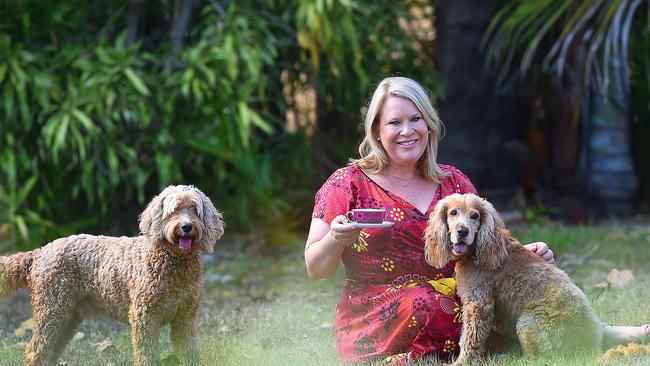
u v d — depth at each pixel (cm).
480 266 500
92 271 545
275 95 1266
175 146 1131
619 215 1247
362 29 1183
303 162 1236
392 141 524
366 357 513
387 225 482
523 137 1334
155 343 524
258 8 1203
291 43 1177
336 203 531
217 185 1203
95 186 1167
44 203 1087
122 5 1191
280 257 1088
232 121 1119
